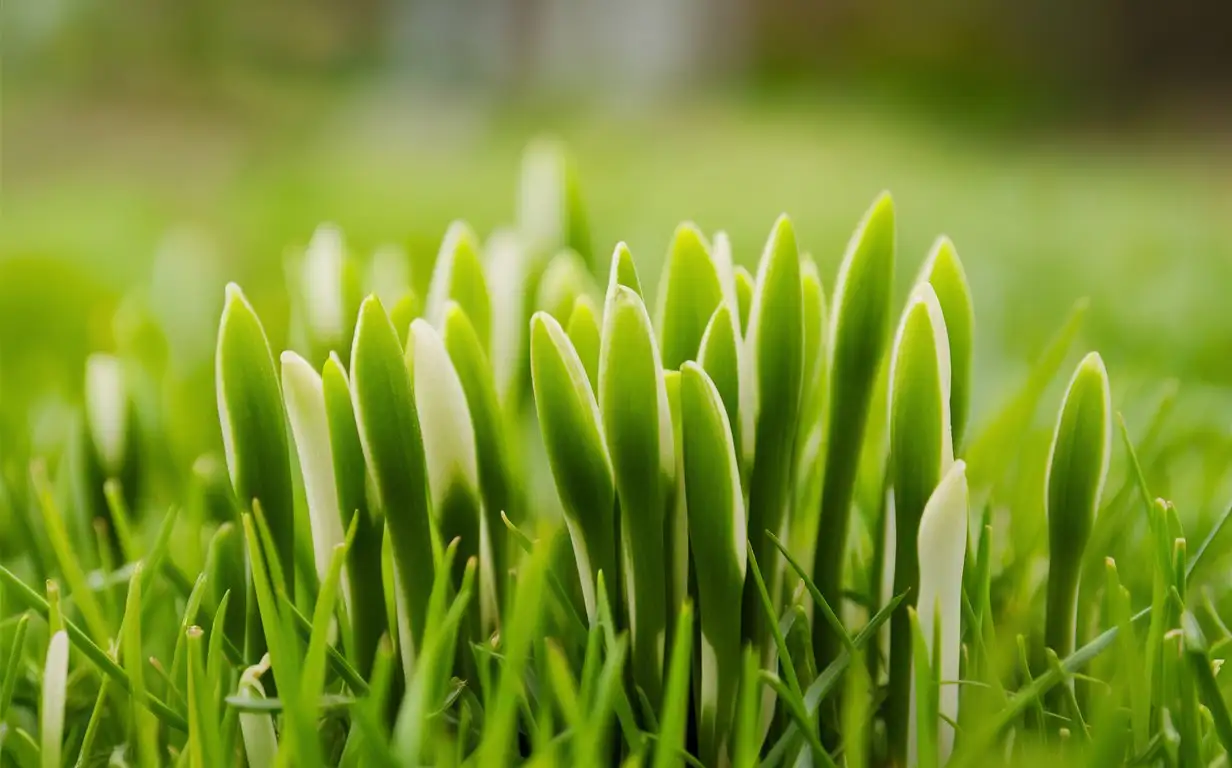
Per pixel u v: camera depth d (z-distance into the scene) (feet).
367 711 0.74
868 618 0.85
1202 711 0.81
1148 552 0.98
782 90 9.50
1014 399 1.02
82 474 0.94
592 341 0.83
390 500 0.78
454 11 9.06
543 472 0.96
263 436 0.79
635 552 0.78
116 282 2.28
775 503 0.80
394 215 3.41
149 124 6.12
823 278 2.53
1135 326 1.99
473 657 0.81
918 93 9.03
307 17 8.14
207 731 0.76
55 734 0.79
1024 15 9.54
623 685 0.80
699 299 0.82
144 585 0.86
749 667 0.75
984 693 0.80
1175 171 5.68
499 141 6.57
